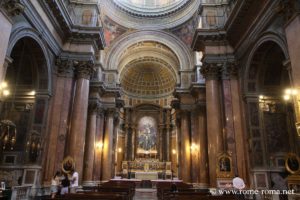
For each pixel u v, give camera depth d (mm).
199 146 20594
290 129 12227
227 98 13711
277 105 12602
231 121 13344
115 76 24719
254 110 12484
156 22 25750
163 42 25359
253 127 12227
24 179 11492
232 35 14031
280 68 12633
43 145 12203
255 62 12508
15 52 12164
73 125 13477
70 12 15195
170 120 33594
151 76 33562
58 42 13711
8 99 12594
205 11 15617
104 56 24906
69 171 12148
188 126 23672
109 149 23547
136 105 34406
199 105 21141
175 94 24891
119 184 17125
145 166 29891
